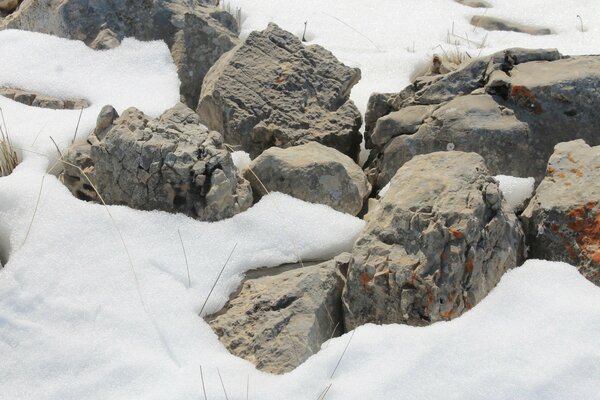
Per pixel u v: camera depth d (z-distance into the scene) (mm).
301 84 5188
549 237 3879
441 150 4664
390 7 7609
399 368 3281
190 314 3668
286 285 3764
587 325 3383
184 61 5762
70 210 4098
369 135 5148
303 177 4316
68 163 4465
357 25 7211
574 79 4652
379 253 3660
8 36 5906
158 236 4039
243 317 3664
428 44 6906
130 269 3836
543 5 7730
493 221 3648
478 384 3207
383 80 6137
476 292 3527
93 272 3814
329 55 5387
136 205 4238
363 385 3238
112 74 5637
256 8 7426
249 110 5055
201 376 3256
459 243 3516
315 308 3648
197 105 5652
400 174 3992
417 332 3441
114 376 3350
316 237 4094
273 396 3242
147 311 3639
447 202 3658
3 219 4125
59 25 6031
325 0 7691
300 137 4961
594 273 3713
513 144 4582
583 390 3168
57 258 3871
